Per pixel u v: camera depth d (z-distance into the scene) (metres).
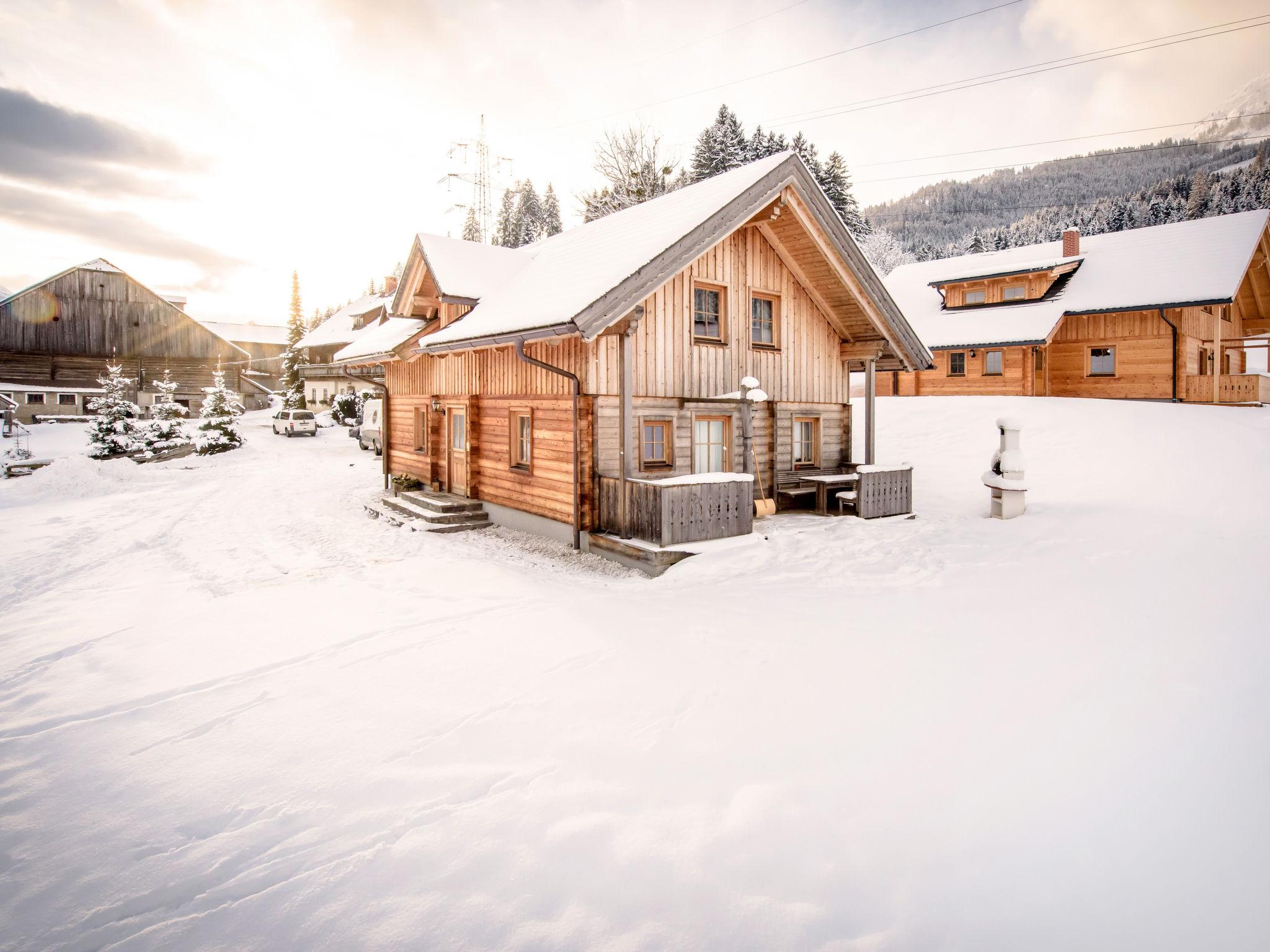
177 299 48.88
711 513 9.44
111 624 6.52
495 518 13.09
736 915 2.57
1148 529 9.33
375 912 2.65
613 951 2.42
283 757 3.86
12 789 3.62
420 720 4.27
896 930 2.46
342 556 10.12
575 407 10.25
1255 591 6.38
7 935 2.59
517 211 68.56
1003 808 3.16
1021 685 4.53
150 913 2.70
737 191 10.18
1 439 29.48
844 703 4.32
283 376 52.38
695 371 11.45
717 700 4.42
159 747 4.02
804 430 13.86
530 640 5.73
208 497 16.83
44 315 37.97
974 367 25.28
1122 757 3.58
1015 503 11.06
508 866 2.87
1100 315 23.55
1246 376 21.73
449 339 11.86
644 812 3.21
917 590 7.11
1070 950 2.32
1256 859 2.75
